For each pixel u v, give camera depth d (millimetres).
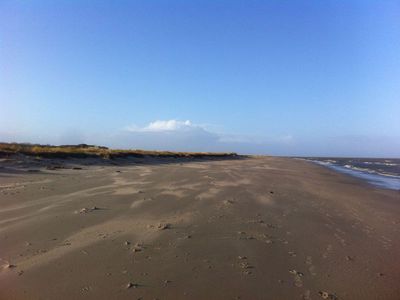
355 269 8008
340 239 10297
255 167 40688
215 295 6441
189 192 16500
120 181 19969
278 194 17625
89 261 7668
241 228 10656
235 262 7957
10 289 6398
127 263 7625
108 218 11234
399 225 12711
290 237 10078
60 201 13594
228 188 18469
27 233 9523
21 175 21422
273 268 7758
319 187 22297
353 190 22203
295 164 56844
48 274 7004
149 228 10203
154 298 6227
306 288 6914
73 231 9773
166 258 7992
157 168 32312
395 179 34594
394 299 6676
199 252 8453
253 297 6445
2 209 12133
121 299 6152
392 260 8742
